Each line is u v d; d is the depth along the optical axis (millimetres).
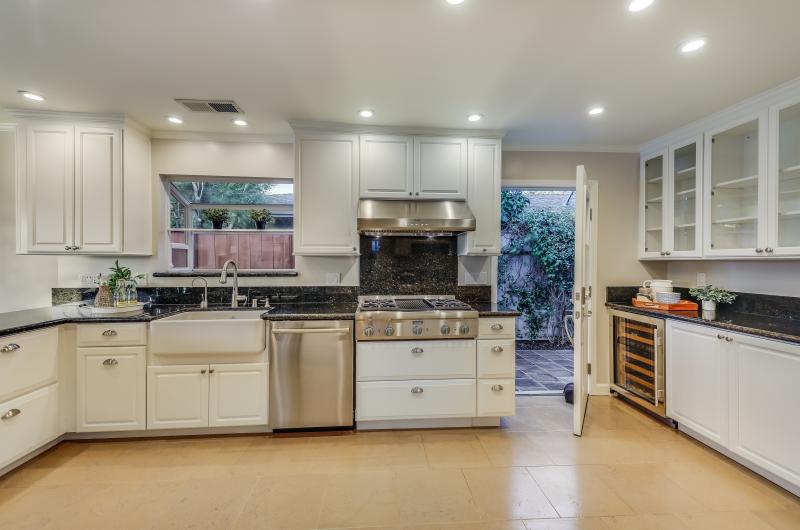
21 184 2648
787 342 1857
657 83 2225
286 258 3312
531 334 5125
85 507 1812
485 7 1571
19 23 1674
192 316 2826
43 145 2654
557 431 2646
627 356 3203
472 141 3006
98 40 1815
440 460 2252
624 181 3439
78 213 2684
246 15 1627
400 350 2598
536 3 1547
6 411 1991
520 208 5074
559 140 3256
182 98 2453
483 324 2658
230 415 2502
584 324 2658
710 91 2311
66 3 1542
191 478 2059
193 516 1752
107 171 2709
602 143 3332
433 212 2848
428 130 2963
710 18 1634
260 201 3342
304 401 2555
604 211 3436
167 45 1859
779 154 2260
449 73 2129
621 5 1558
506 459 2264
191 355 2465
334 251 2904
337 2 1539
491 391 2658
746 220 2492
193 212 3332
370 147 2920
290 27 1714
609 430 2668
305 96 2418
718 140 2691
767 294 2562
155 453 2324
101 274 2986
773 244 2262
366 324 2555
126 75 2160
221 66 2059
